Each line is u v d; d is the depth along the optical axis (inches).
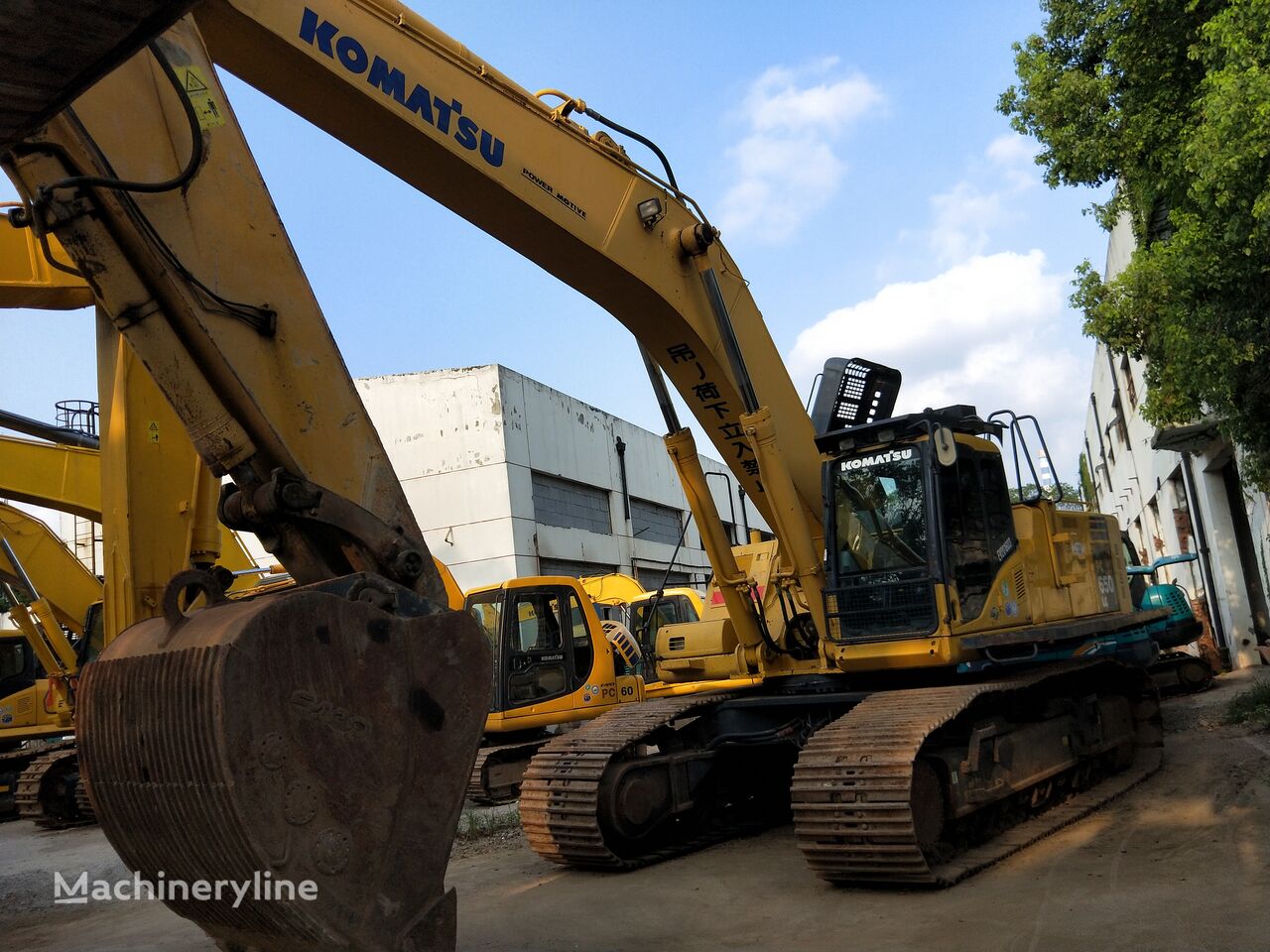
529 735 475.2
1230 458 711.1
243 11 197.2
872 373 359.9
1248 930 190.5
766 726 337.4
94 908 327.0
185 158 168.1
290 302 174.9
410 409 965.8
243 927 145.8
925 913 224.7
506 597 451.8
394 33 222.7
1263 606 724.0
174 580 149.6
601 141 268.4
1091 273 461.4
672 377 304.7
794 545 299.9
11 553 566.9
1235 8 329.1
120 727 145.3
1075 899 223.6
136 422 239.8
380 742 147.0
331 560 171.9
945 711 259.6
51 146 156.9
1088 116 425.7
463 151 233.0
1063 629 319.6
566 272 271.3
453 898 152.2
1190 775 356.8
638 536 1236.5
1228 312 382.6
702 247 283.9
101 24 112.9
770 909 241.1
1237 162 320.8
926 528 286.4
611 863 295.0
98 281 160.9
